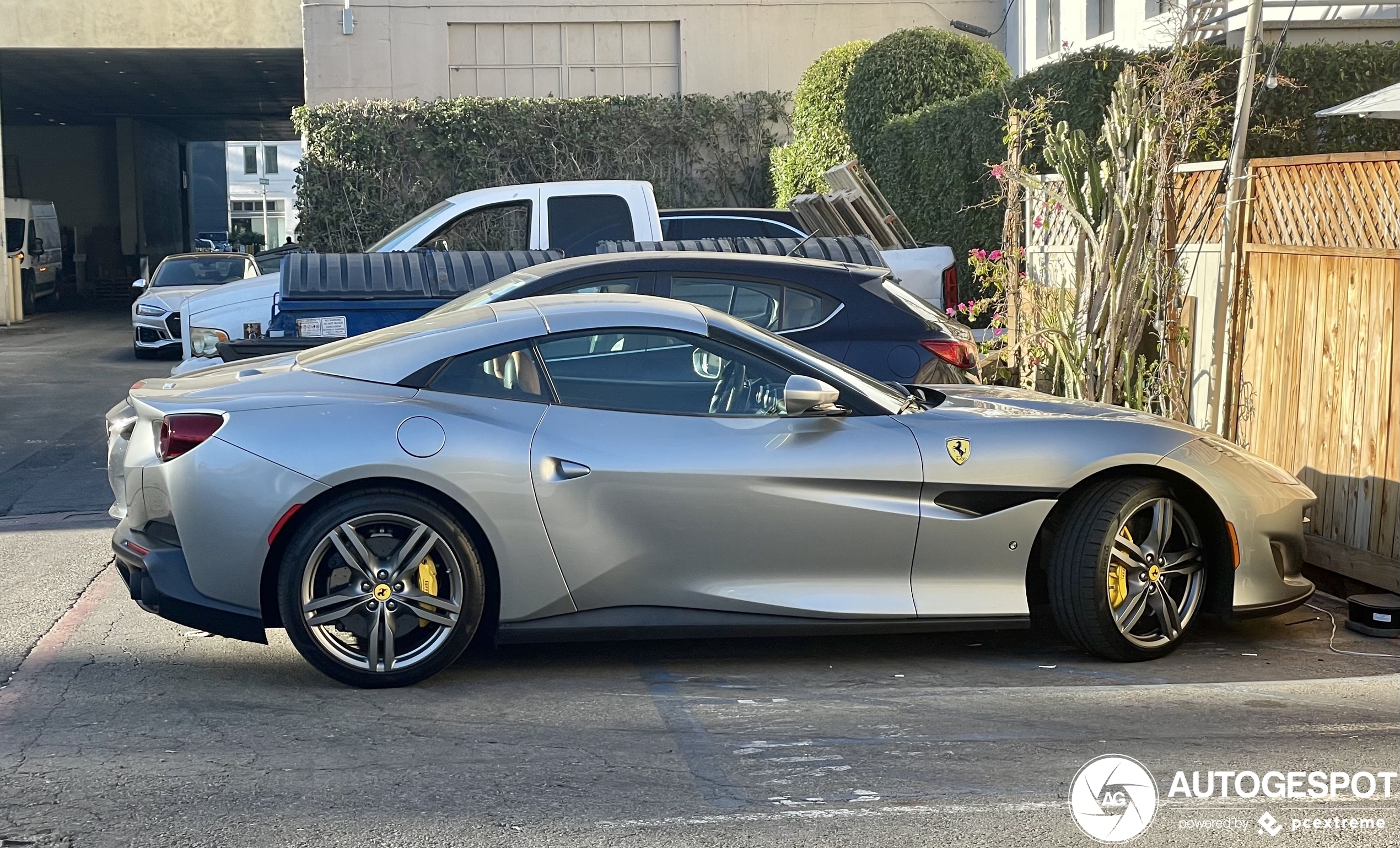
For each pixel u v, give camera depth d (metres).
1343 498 6.17
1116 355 7.85
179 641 5.48
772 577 4.95
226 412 4.73
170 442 4.70
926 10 21.39
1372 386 5.94
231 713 4.52
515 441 4.78
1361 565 5.99
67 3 24.84
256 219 70.25
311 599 4.68
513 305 5.32
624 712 4.57
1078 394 8.02
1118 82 8.11
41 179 46.81
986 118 13.23
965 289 14.20
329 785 3.84
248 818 3.60
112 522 8.22
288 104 40.50
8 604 6.12
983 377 9.84
